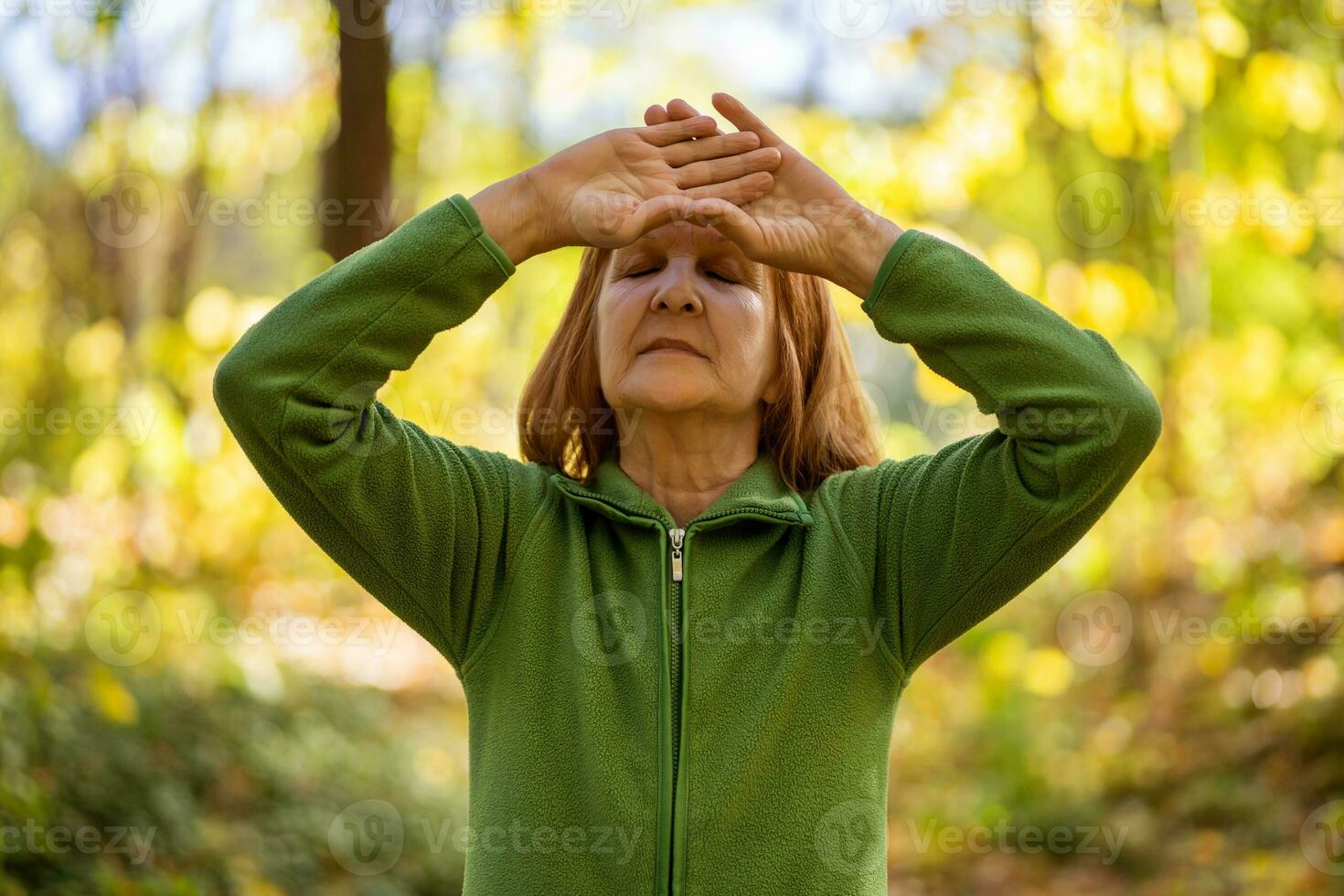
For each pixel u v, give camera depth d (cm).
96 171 527
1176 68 514
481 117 700
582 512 181
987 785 613
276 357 160
